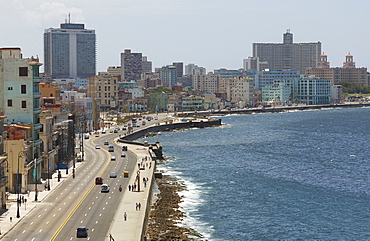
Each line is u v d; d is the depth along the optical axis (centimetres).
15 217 12775
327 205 16562
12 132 15638
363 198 17500
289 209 16012
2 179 13562
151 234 12594
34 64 16975
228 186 19088
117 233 11425
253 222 14562
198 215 15062
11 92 16962
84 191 15875
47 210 13475
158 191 17638
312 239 13338
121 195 15312
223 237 13212
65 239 11012
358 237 13538
